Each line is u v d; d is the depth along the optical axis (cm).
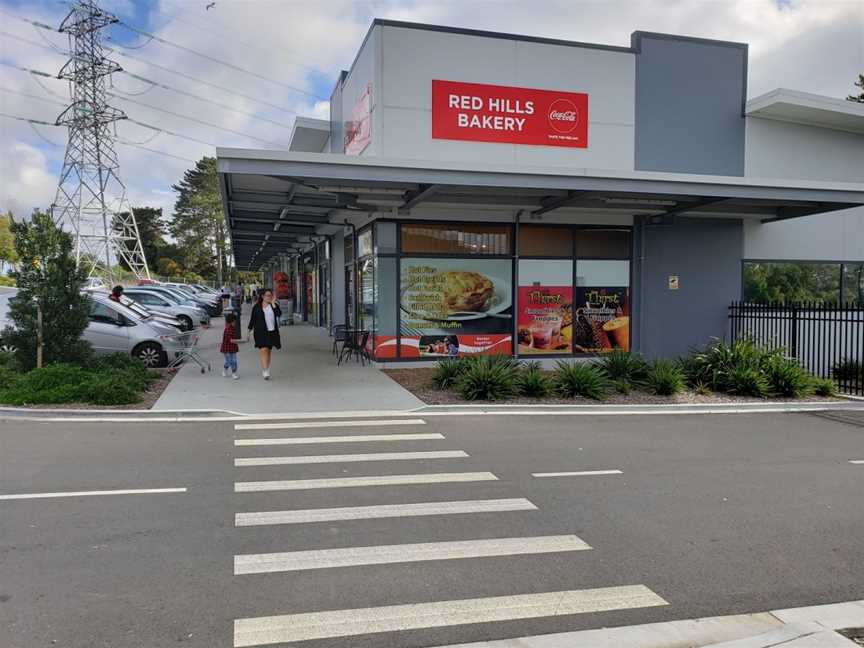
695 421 1012
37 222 1184
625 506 581
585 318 1551
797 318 1459
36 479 627
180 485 618
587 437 871
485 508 568
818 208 1486
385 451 769
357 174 1071
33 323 1148
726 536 511
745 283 1677
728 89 1622
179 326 1700
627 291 1577
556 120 1470
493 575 432
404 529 514
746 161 1642
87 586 404
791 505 593
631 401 1148
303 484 629
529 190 1255
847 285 1767
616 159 1523
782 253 1700
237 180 1222
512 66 1435
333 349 1761
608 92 1515
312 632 356
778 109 1603
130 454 731
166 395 1093
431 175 1102
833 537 512
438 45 1388
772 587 422
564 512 561
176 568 434
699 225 1628
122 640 343
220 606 383
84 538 482
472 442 825
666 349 1609
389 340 1426
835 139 1723
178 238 8875
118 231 7794
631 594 408
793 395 1232
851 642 350
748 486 654
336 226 1895
